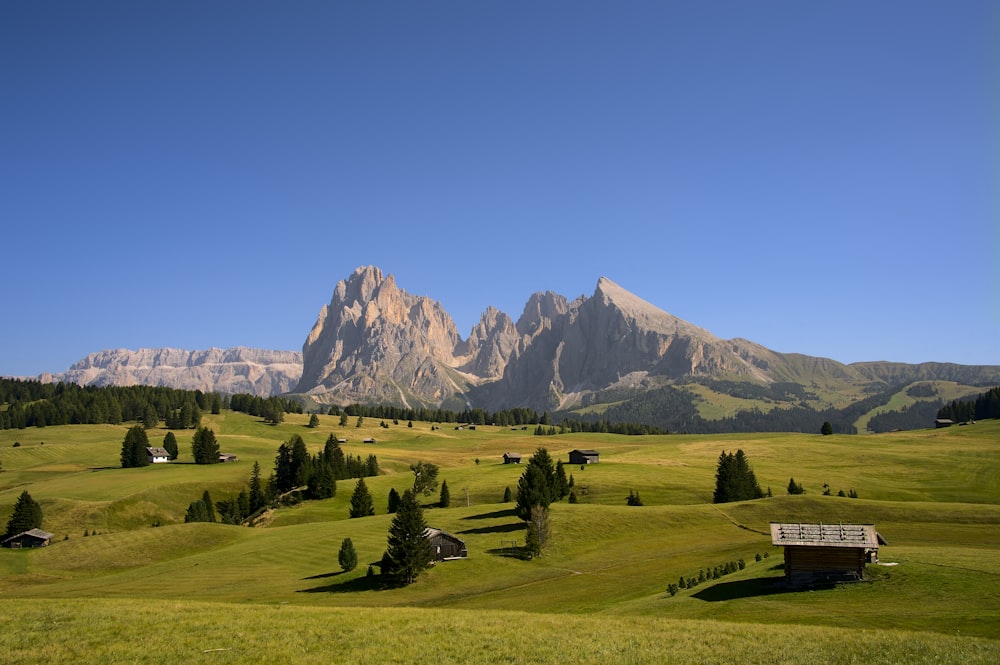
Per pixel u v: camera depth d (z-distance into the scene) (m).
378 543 114.25
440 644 39.66
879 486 168.25
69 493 174.88
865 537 64.19
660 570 88.88
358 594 85.06
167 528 136.88
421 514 93.25
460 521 130.50
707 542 107.06
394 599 81.88
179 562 112.94
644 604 65.25
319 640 40.44
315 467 187.75
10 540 134.12
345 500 175.00
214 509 171.50
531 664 35.72
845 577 62.72
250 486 183.50
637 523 121.12
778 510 125.94
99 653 36.88
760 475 183.75
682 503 152.88
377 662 36.12
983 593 53.91
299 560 106.75
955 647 37.59
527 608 72.12
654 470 190.62
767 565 75.62
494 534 117.50
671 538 112.12
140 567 116.69
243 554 113.00
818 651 37.44
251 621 45.34
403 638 41.03
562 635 42.22
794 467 198.25
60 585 100.56
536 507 108.75
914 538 100.94
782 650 37.81
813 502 128.62
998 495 156.75
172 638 40.22
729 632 42.94
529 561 101.12
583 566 96.69
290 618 46.81
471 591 85.50
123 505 165.00
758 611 55.31
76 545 129.75
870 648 37.81
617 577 87.06
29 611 47.31
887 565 65.75
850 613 51.72
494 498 164.88
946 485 167.88
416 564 89.88
